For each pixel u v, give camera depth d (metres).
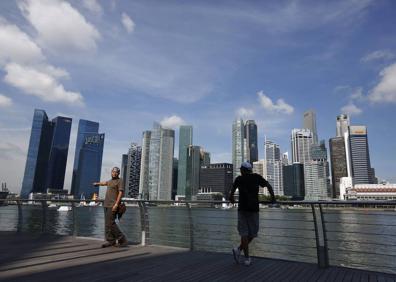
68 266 6.41
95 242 9.62
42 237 10.62
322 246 6.54
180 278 5.55
